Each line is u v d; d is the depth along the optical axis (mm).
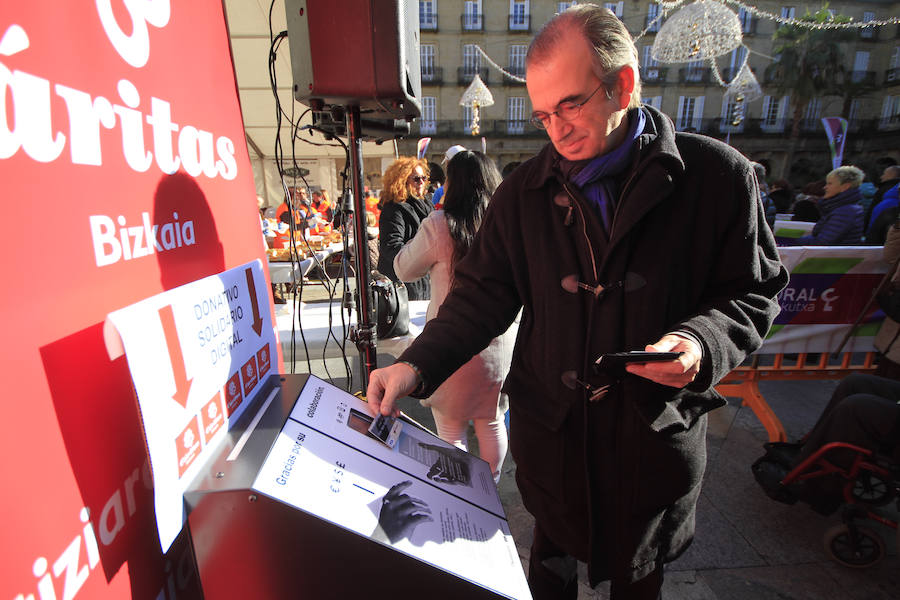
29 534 469
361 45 1222
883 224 3857
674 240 891
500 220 1062
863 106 27859
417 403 3166
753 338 895
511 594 633
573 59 786
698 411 969
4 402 445
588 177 916
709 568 1769
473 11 25656
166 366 594
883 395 1795
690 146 912
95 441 568
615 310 909
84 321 555
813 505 1840
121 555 612
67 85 534
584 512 1019
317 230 5594
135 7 667
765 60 26781
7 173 455
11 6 460
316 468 669
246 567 600
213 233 894
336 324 2803
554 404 995
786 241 4309
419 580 620
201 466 638
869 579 1715
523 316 1079
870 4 25391
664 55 6234
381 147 9438
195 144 839
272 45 1516
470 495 800
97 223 581
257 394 858
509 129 27312
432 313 1719
